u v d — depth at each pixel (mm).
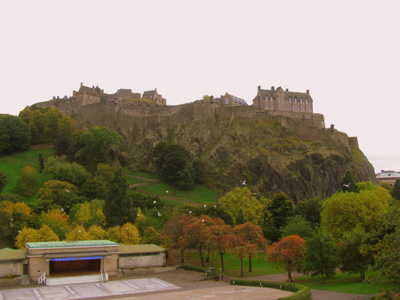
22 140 175375
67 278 72250
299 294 52500
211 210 111500
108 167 154750
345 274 78062
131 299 57875
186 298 57656
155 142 178000
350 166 168625
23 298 59188
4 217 87688
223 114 179000
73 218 106250
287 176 153500
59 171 142625
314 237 69625
